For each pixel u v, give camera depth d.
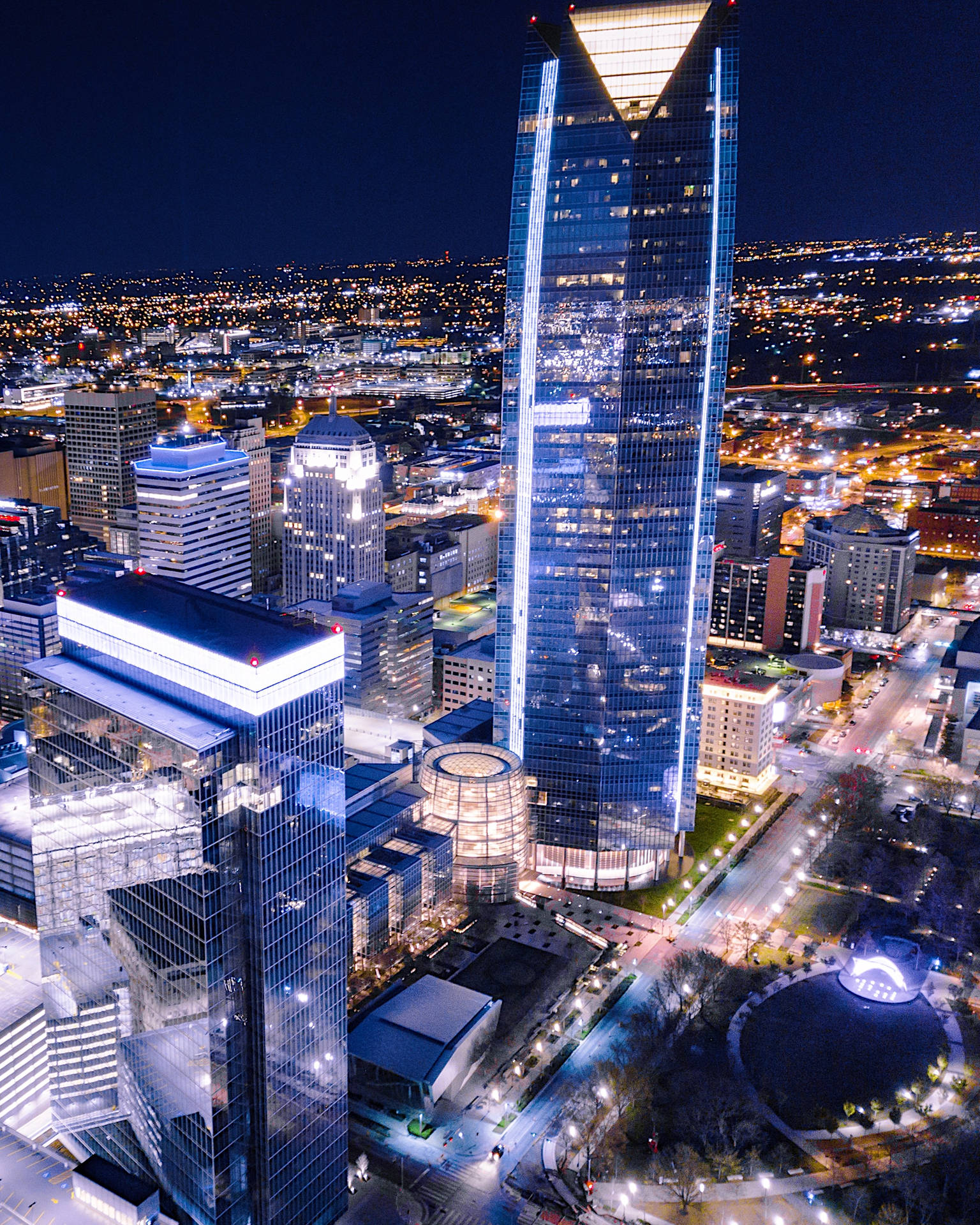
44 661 189.12
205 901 160.62
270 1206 180.00
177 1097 173.88
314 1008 181.62
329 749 174.75
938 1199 193.25
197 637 168.12
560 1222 194.88
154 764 163.50
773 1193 199.25
